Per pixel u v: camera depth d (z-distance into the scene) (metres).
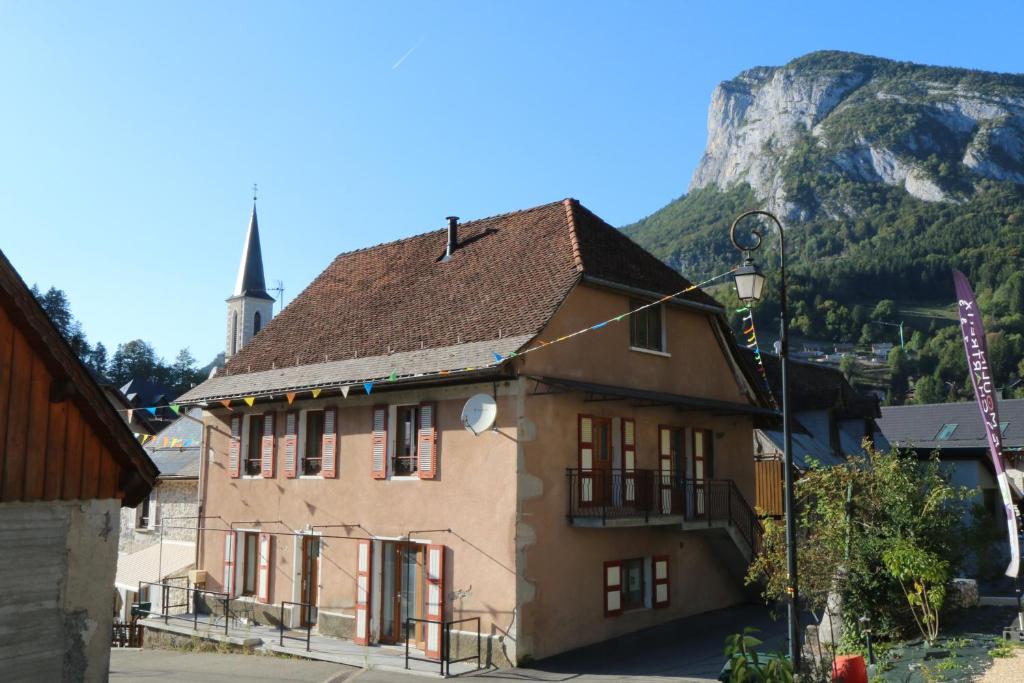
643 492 18.61
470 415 16.75
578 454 17.69
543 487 16.78
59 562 9.02
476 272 20.64
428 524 17.69
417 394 18.30
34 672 8.73
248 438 22.47
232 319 82.75
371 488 18.97
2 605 8.49
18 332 8.61
